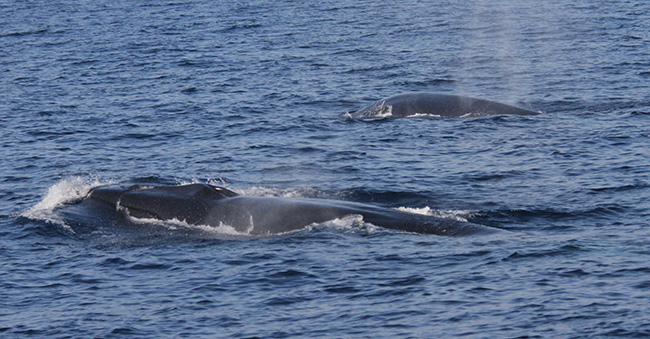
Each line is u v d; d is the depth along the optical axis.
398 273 69.12
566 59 191.12
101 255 77.75
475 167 105.38
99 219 87.75
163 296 67.06
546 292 63.50
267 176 105.69
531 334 57.25
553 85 162.00
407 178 101.94
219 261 74.56
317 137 124.88
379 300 64.00
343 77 178.00
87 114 145.50
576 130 121.62
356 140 122.06
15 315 64.62
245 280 69.50
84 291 68.94
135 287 69.38
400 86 167.62
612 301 61.25
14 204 95.62
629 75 167.12
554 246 73.44
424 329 58.88
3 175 108.38
